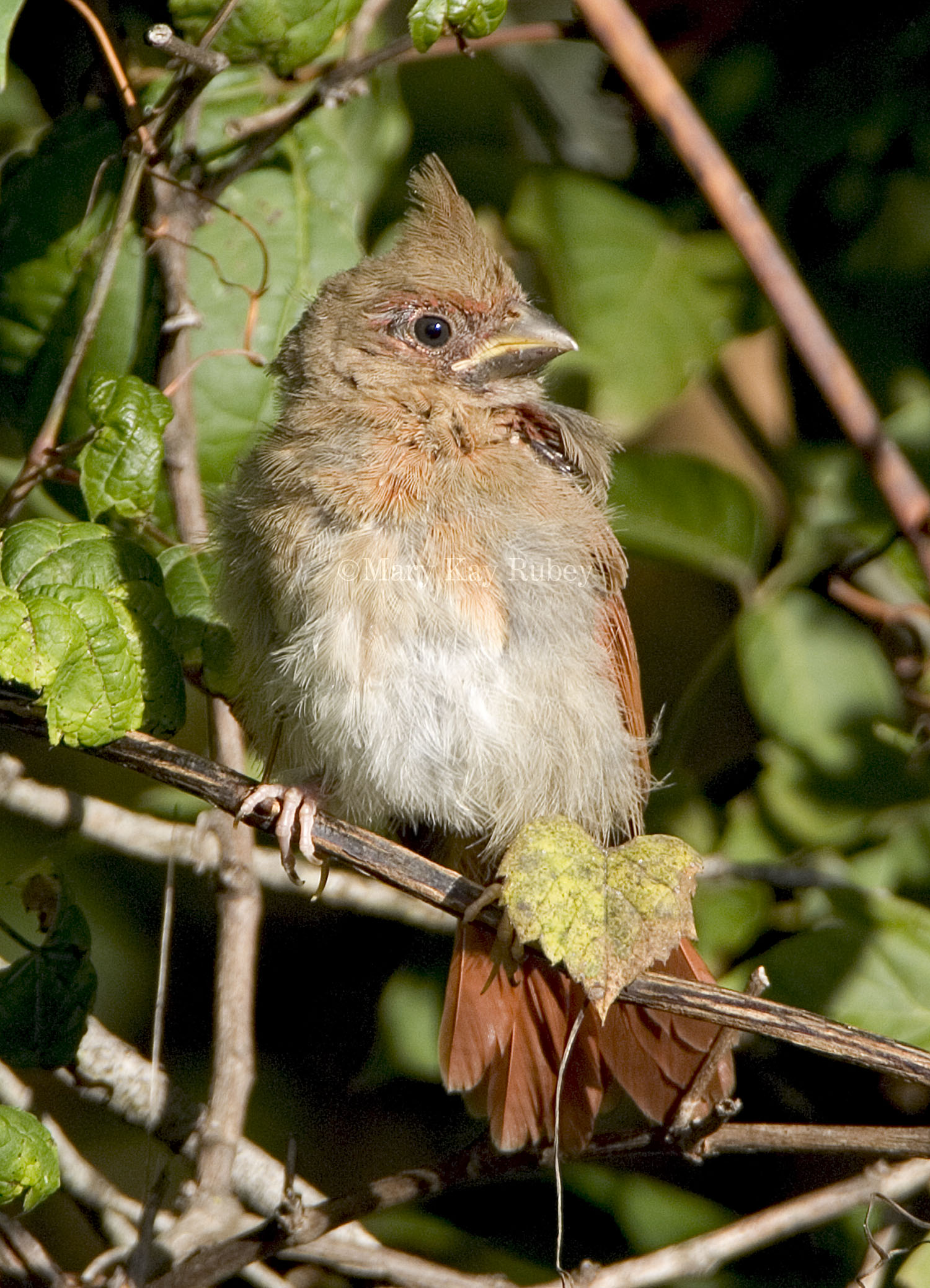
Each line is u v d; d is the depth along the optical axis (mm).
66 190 8445
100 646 6398
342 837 6633
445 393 7707
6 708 6547
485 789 7594
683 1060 7469
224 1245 6730
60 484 8273
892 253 9352
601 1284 7012
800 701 9055
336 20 8000
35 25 8766
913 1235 7809
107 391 7090
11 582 6578
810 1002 8250
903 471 6457
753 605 9219
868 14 9250
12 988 7316
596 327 9070
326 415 7797
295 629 7414
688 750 9531
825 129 9266
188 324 8180
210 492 8453
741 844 8844
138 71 8344
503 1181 8625
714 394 10039
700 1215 8375
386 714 7344
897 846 8750
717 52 9375
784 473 9641
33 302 8438
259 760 8133
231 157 8383
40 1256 7215
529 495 7578
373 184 9695
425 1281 7492
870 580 9586
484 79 9883
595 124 10062
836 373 6461
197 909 10031
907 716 9031
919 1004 8227
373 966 10031
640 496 9211
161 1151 8078
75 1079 7895
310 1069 9742
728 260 9156
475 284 7945
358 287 8031
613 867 6203
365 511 7344
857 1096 8750
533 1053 7688
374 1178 9391
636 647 10180
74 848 8609
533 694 7406
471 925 7859
